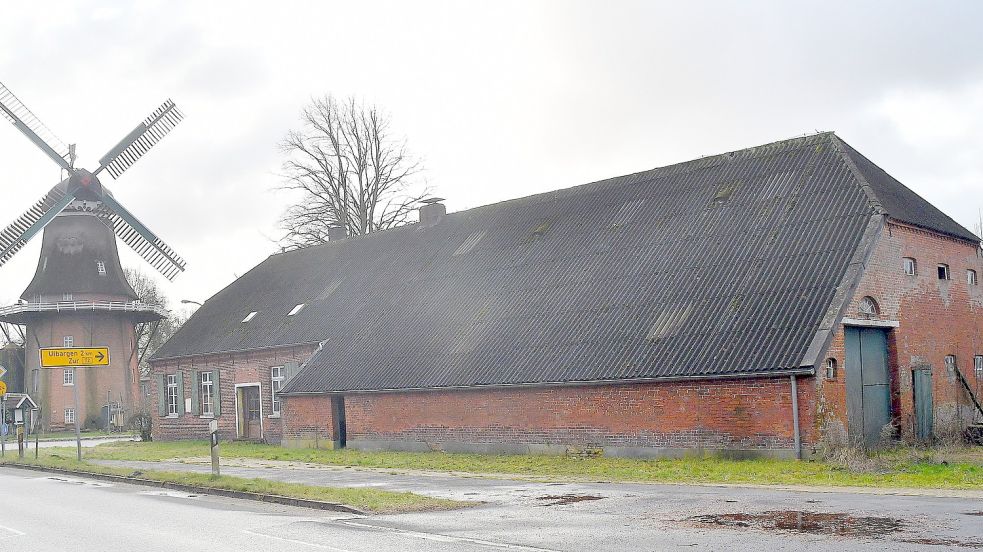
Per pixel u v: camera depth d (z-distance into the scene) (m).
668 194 30.72
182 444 40.56
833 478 17.70
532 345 27.14
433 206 40.22
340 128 54.69
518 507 15.00
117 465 28.30
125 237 55.06
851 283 22.31
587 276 28.88
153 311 63.25
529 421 26.05
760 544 10.70
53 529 14.15
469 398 27.64
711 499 15.07
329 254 44.09
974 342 27.59
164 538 12.76
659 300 25.62
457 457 26.34
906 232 25.20
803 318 21.97
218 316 45.06
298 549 11.43
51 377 61.19
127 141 55.81
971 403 26.69
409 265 37.25
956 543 10.31
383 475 21.95
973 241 28.28
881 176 27.70
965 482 16.47
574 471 21.34
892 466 19.12
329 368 33.12
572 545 11.14
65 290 59.34
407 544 11.59
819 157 27.69
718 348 22.52
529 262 31.77
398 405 29.81
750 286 24.02
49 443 49.78
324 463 26.81
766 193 27.48
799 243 24.55
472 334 29.66
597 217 32.03
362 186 54.69
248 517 14.91
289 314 39.81
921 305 25.36
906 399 24.16
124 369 62.66
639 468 21.17
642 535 11.70
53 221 59.72
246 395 40.38
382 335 33.09
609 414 24.20
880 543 10.47
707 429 22.27
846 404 21.86
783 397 21.09
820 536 11.08
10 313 60.22
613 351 24.77
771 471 19.17
